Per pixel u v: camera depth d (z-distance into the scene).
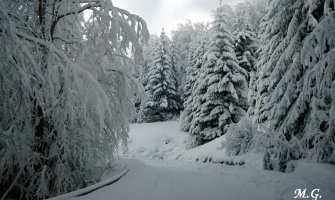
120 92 8.98
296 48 11.67
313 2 10.95
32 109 6.29
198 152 20.72
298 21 11.98
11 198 6.39
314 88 10.38
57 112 6.43
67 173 6.88
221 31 24.70
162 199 6.16
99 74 8.65
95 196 5.87
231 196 6.96
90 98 6.02
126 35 7.98
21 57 4.88
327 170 8.73
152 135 34.78
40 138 6.73
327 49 10.56
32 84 5.97
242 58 28.34
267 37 17.66
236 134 15.38
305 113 11.21
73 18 8.58
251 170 11.41
